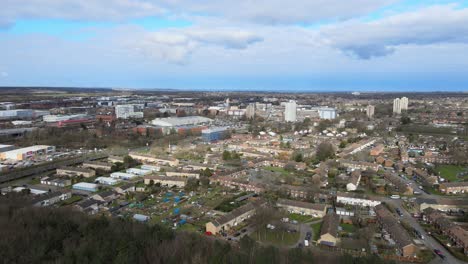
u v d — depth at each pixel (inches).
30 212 6141.7
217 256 4722.0
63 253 4766.2
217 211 7731.3
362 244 5969.5
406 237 6003.9
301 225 7007.9
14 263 4436.5
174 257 4783.5
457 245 6072.8
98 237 5132.9
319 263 4825.3
